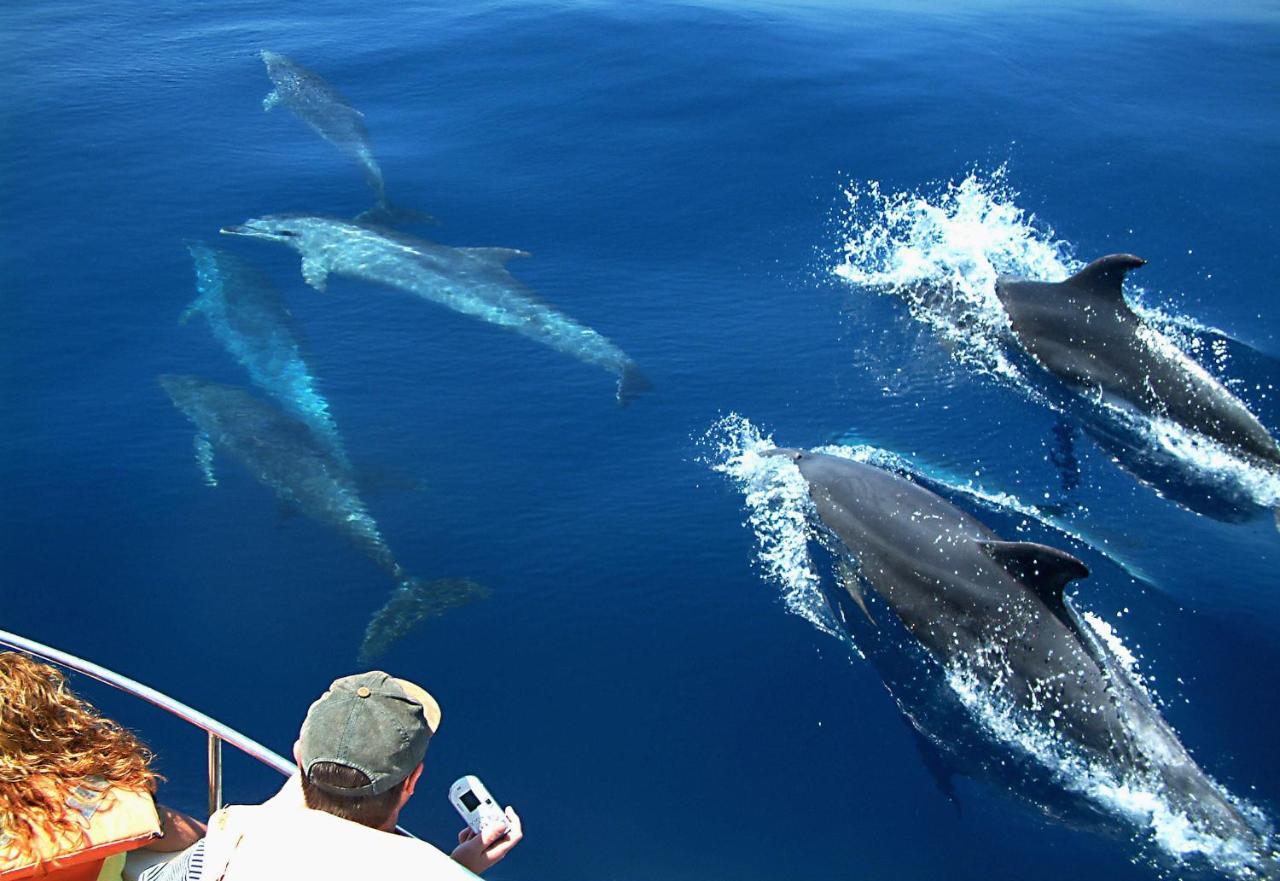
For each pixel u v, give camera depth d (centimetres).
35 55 2158
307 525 1030
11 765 334
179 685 859
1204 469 1170
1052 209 1684
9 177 1692
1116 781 810
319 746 348
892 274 1497
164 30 2320
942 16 2514
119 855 355
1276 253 1581
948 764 822
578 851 742
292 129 1883
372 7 2477
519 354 1302
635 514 1063
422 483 1090
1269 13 2592
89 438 1134
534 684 876
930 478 1133
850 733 845
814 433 1195
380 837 334
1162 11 2600
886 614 961
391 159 1795
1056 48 2319
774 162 1803
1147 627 955
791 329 1379
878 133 1903
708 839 754
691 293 1452
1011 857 748
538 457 1136
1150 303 1458
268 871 324
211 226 1573
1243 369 1320
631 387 1252
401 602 949
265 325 1327
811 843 754
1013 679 885
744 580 989
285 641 906
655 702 865
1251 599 991
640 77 2103
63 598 942
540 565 998
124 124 1877
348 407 1197
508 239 1569
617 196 1695
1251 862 747
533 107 1988
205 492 1066
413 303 1393
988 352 1339
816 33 2353
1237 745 841
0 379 1225
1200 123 1975
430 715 379
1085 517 1089
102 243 1520
